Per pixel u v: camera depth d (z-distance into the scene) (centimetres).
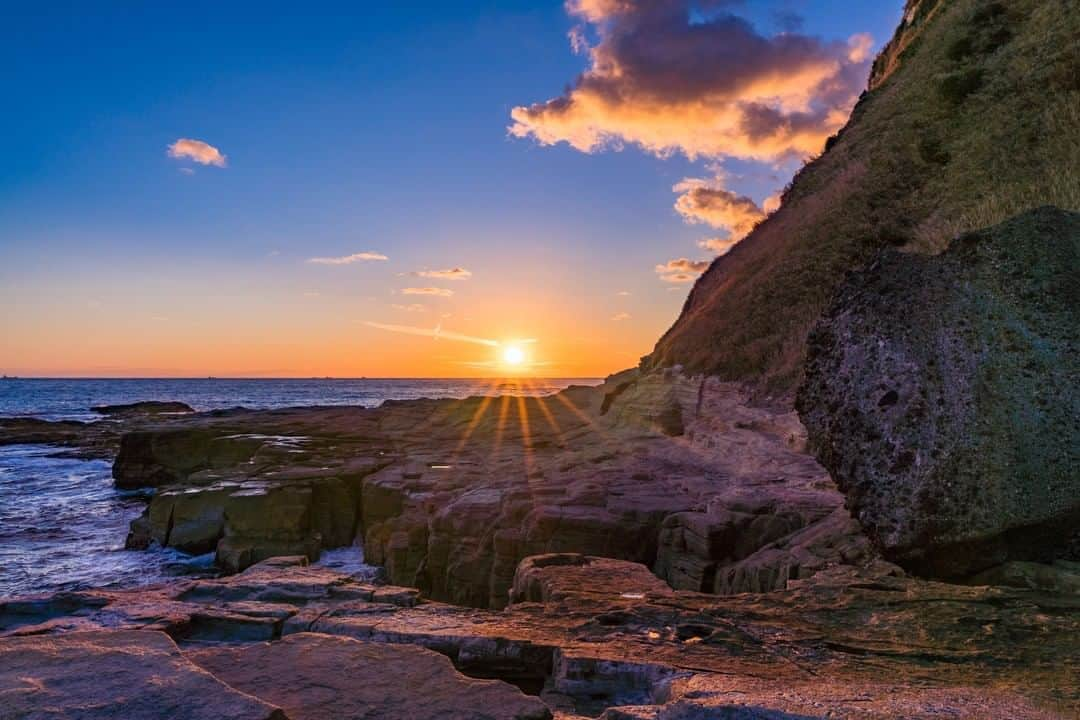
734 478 1507
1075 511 504
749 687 319
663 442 2058
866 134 2780
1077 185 1194
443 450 2711
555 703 370
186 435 3259
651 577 667
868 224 2011
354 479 2222
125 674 307
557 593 598
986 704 285
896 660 383
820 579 600
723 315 2459
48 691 286
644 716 298
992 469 531
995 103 1936
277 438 3158
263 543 2000
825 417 663
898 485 571
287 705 316
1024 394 550
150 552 2109
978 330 595
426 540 1734
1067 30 1873
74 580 1866
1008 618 439
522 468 2080
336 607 531
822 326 713
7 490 3278
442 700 324
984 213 1388
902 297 651
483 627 470
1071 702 303
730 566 1011
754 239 3212
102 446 4822
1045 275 595
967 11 2598
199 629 495
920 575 559
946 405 575
